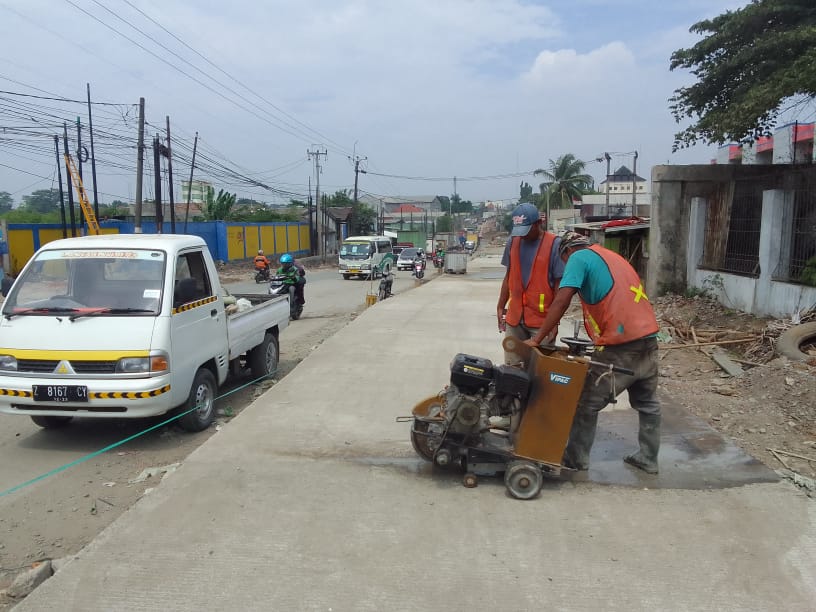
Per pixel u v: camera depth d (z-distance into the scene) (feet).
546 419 12.93
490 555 10.85
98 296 18.86
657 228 43.62
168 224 113.09
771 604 9.55
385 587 9.91
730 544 11.25
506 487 13.14
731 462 15.19
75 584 9.98
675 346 30.19
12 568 12.04
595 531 11.69
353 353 28.27
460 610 9.36
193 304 19.90
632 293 13.34
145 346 17.63
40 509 14.56
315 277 108.37
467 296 59.93
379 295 62.08
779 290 32.68
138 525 11.84
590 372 13.41
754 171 41.83
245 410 19.30
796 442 17.16
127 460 17.62
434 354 28.30
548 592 9.81
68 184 86.07
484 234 355.77
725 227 39.50
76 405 17.42
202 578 10.14
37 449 18.51
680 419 18.62
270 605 9.46
